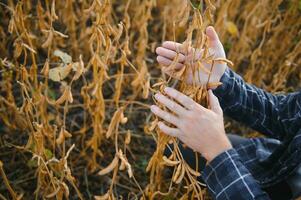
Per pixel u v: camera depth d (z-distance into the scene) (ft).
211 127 2.58
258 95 3.24
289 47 4.85
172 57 2.71
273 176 3.19
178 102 2.68
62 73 2.88
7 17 4.51
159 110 2.65
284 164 3.06
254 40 5.00
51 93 3.73
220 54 2.77
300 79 5.04
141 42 4.20
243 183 2.63
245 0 5.39
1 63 3.51
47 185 3.45
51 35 2.95
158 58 2.75
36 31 4.64
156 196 3.74
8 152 4.11
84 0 4.24
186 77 2.71
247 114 3.26
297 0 4.44
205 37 2.53
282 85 4.61
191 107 2.57
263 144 3.61
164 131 2.66
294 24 4.73
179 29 4.95
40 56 4.74
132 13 5.11
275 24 5.20
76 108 4.58
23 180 3.95
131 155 4.30
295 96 3.15
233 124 4.82
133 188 4.06
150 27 5.48
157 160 2.92
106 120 4.46
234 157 2.67
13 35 4.40
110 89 4.84
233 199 2.64
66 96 2.88
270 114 3.26
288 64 4.17
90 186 4.04
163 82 2.66
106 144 4.34
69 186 3.96
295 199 2.89
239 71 5.27
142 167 4.19
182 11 2.67
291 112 3.15
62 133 2.93
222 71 2.89
